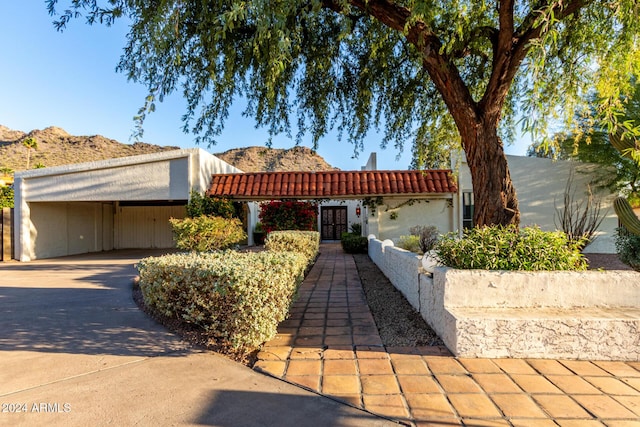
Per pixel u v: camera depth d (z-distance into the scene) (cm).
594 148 1157
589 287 392
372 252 1258
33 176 1484
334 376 320
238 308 373
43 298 679
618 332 348
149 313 552
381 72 809
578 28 624
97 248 1898
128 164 1409
